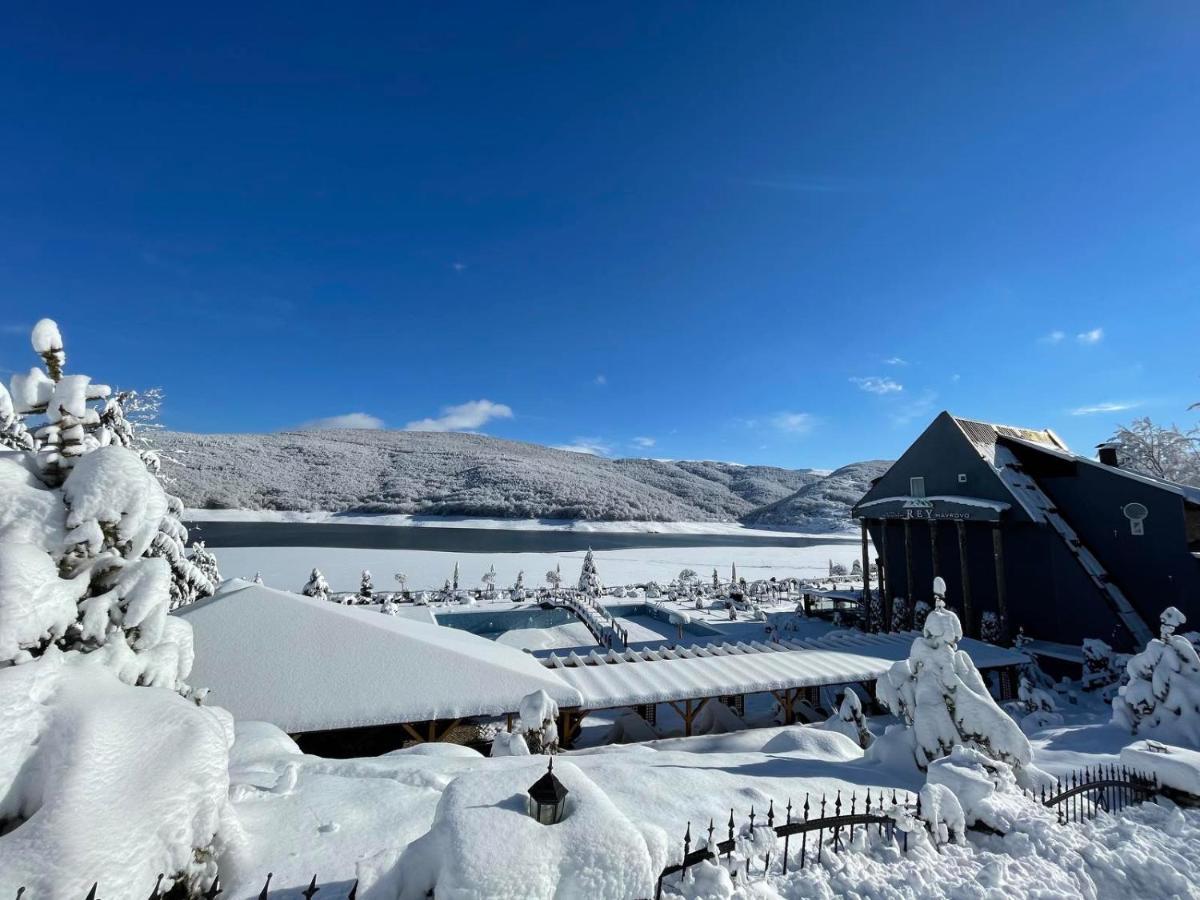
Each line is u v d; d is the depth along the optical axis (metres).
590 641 36.69
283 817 7.03
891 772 11.34
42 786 4.43
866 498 38.03
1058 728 17.12
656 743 16.02
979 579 31.80
